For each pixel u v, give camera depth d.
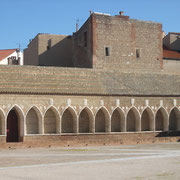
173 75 59.47
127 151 39.12
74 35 62.06
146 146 46.50
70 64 63.62
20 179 22.22
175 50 70.62
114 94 50.50
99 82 51.66
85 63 58.88
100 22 57.94
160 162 29.48
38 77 48.06
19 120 46.31
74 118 48.50
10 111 47.50
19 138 45.84
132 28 60.31
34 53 64.88
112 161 30.09
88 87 49.78
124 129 51.34
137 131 52.53
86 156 33.91
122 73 55.81
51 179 22.16
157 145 47.78
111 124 52.94
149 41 61.47
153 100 53.53
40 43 62.56
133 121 54.25
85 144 48.59
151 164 28.33
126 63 59.28
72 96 48.09
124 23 59.75
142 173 24.31
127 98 51.62
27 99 45.44
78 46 61.03
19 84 45.72
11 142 45.44
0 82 44.91
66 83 48.94
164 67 63.53
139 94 52.22
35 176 23.19
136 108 52.19
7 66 47.69
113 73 55.03
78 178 22.44
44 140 46.31
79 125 50.66
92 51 57.00
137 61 60.22
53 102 46.91
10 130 47.38
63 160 30.92
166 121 54.69
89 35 58.06
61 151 39.50
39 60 62.06
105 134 50.00
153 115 53.44
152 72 58.72
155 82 56.16
